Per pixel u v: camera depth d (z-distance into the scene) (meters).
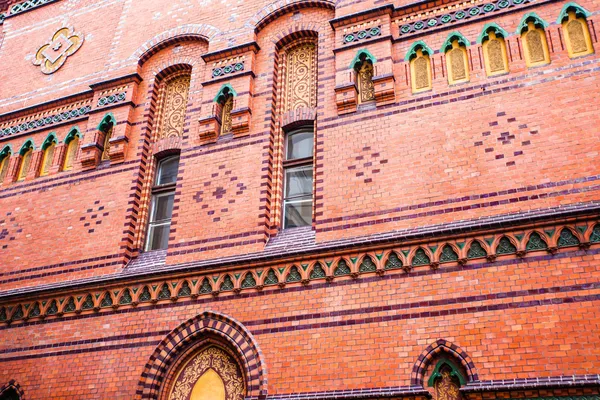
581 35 10.98
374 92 12.14
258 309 11.06
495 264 9.64
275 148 13.04
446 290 9.80
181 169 13.48
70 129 15.81
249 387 10.45
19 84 17.58
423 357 9.51
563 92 10.58
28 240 14.55
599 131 10.01
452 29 12.15
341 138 12.03
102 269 13.16
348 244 10.68
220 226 12.37
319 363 10.17
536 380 8.67
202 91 14.27
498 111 10.93
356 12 13.03
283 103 13.52
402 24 12.72
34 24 18.69
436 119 11.37
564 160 10.03
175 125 14.72
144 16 16.31
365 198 11.20
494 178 10.38
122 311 12.23
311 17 13.97
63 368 12.22
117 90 15.43
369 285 10.38
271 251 11.46
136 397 11.22
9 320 13.28
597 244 9.14
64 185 14.90
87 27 17.48
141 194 13.98
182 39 15.35
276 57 14.04
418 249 10.26
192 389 11.14
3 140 16.69
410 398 9.34
